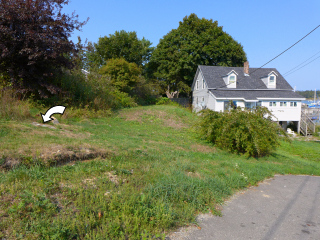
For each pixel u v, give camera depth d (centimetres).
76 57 1284
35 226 316
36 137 654
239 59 3331
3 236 297
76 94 1418
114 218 362
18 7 1023
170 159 748
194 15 3444
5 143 552
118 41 3194
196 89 3064
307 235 387
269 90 2638
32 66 1110
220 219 426
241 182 620
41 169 491
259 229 399
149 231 349
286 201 539
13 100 943
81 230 326
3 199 368
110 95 1728
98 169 536
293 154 1475
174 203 447
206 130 1113
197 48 3108
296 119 2533
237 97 2359
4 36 1012
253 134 977
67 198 402
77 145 634
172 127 1505
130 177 530
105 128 1127
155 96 3073
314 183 714
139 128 1319
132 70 2373
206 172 662
